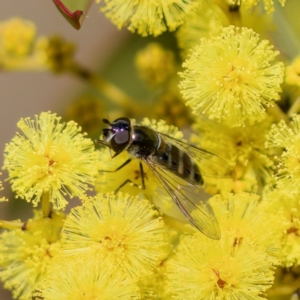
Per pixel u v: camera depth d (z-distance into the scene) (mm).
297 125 159
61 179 156
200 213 155
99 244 154
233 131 162
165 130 165
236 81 157
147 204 156
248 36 158
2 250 158
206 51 158
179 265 154
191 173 161
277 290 158
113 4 161
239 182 161
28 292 157
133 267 154
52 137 157
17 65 176
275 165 162
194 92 158
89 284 152
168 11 160
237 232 155
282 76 158
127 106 176
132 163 161
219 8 162
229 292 153
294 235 157
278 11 166
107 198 156
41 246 157
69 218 155
